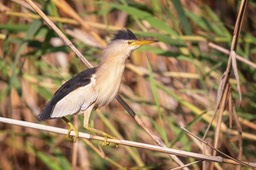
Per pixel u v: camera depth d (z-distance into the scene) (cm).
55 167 1388
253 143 1383
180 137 1198
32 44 1308
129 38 1070
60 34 1091
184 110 1401
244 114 1327
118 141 998
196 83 1436
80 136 1010
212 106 1322
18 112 1428
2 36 1343
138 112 1348
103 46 1240
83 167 1390
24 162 1442
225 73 1089
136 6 1329
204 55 1359
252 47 1438
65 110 1029
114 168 1402
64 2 1309
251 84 1363
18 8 1399
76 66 1374
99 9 1434
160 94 1392
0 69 1366
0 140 1435
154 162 1419
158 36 1269
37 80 1348
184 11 1312
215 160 998
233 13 1491
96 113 1383
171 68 1423
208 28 1356
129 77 1419
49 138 1405
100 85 1041
